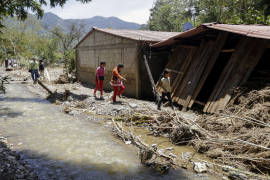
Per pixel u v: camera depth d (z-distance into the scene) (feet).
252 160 12.26
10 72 76.54
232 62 22.99
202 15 92.38
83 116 24.56
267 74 21.43
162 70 35.55
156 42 33.71
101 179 11.68
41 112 26.25
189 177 11.91
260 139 13.48
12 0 27.96
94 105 28.86
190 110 25.18
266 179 11.21
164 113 20.99
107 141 17.20
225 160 13.41
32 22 111.45
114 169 12.78
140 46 32.45
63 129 20.01
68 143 16.65
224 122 17.40
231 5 68.90
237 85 21.21
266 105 16.98
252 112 16.74
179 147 16.11
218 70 31.42
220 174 12.18
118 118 22.88
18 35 107.65
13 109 27.48
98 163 13.50
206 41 28.12
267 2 62.54
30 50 113.39
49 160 13.79
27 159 13.87
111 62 39.32
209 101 22.90
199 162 13.34
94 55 45.14
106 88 41.83
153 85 30.60
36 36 116.47
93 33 44.39
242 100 19.29
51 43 111.34
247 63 21.54
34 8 30.07
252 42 22.08
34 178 11.61
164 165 12.71
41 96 36.83
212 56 25.68
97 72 31.73
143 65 33.37
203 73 25.84
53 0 30.42
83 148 15.76
